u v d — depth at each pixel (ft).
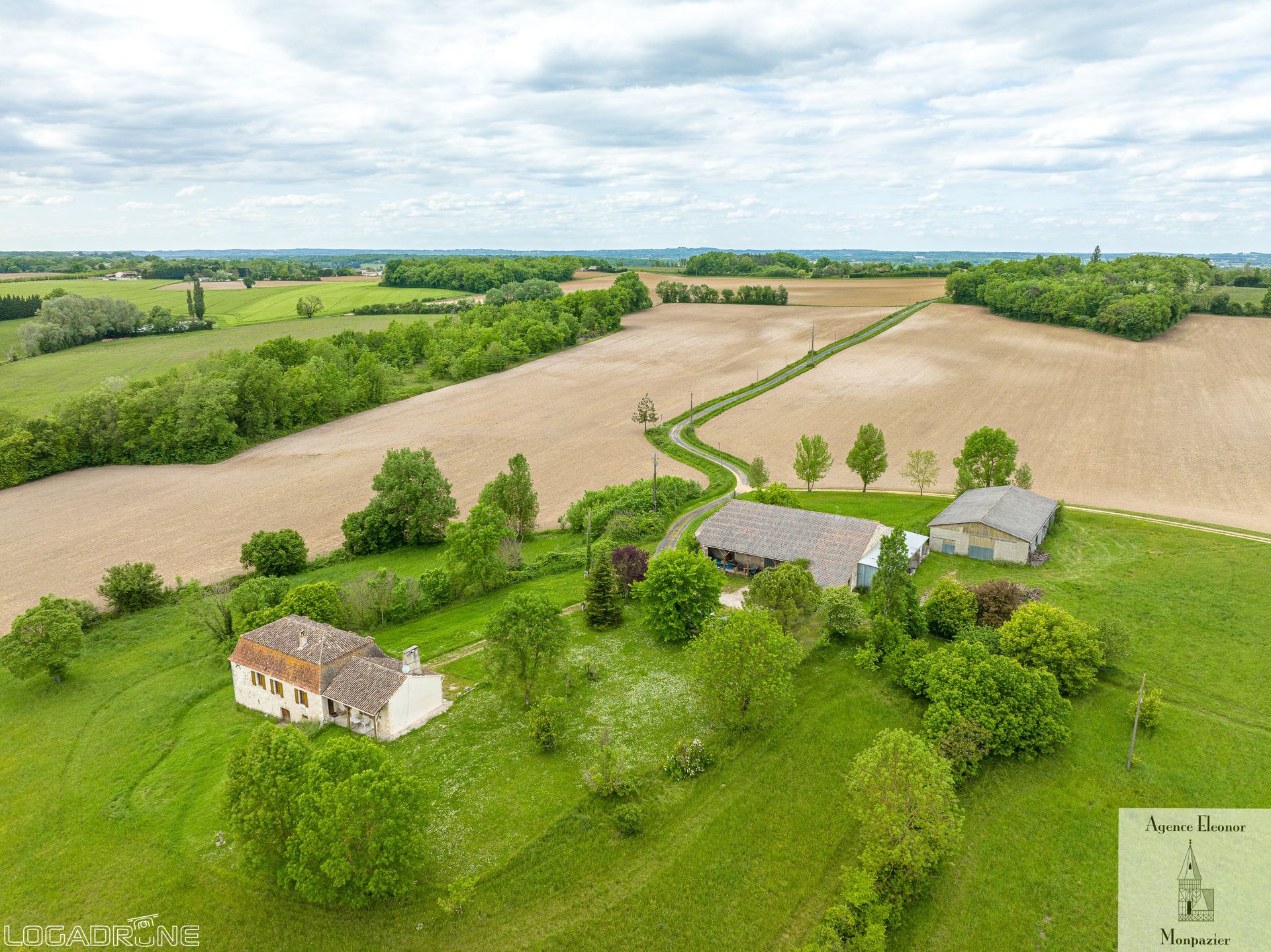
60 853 152.15
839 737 182.80
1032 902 140.26
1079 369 574.56
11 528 347.15
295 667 192.75
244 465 434.71
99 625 259.39
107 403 436.35
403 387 603.26
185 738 189.88
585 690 206.69
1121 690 196.34
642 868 147.33
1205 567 259.19
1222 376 544.21
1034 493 323.37
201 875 145.69
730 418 513.86
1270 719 182.50
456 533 268.41
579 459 442.50
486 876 144.46
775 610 216.95
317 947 131.85
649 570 236.43
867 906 134.62
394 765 146.00
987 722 172.04
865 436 361.30
